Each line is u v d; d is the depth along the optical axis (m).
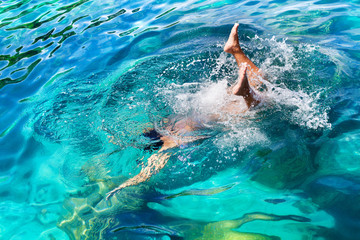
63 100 4.39
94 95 4.41
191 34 5.52
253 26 5.43
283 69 4.09
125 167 3.34
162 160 3.33
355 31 4.89
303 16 5.58
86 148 3.62
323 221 2.35
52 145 3.73
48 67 5.24
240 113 3.45
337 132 3.17
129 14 6.77
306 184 2.72
